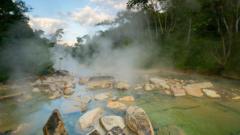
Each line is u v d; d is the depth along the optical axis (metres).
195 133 3.75
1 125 4.42
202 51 13.59
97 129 3.60
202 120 4.44
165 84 8.49
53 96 6.98
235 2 11.80
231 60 10.93
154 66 17.44
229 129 3.93
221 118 4.56
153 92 7.45
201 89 7.47
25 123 4.51
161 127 4.01
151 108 5.43
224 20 12.66
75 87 9.04
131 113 3.99
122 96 6.85
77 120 4.50
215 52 12.60
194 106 5.56
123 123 3.91
